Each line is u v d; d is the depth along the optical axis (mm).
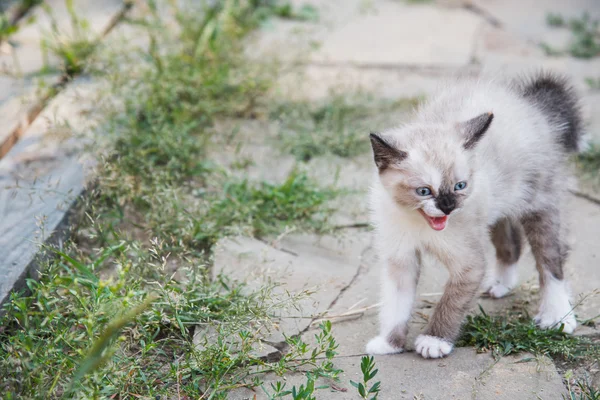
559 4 1930
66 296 1050
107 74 1375
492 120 1052
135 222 1210
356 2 1916
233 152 1351
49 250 1097
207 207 1213
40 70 1430
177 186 1267
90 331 965
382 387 1000
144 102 1350
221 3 1689
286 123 1412
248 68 1479
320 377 1009
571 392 987
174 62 1433
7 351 984
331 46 1661
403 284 1066
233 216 1205
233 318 1039
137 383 981
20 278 1066
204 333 1029
